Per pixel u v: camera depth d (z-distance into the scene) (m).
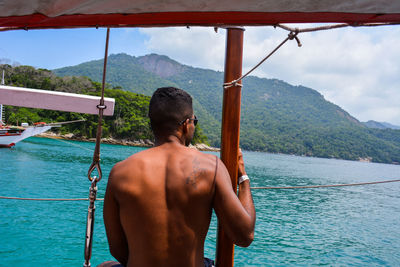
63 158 33.00
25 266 6.06
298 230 11.63
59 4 0.97
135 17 1.12
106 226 1.08
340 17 1.06
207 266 1.37
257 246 9.05
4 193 13.62
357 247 9.88
